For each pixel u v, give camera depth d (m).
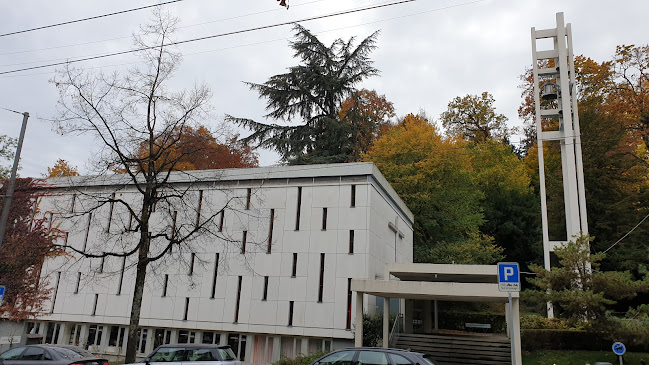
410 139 43.72
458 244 41.16
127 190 33.22
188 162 39.44
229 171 31.45
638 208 39.38
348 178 29.02
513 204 52.84
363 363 11.83
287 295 28.06
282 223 29.48
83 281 32.56
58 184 33.78
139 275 19.77
